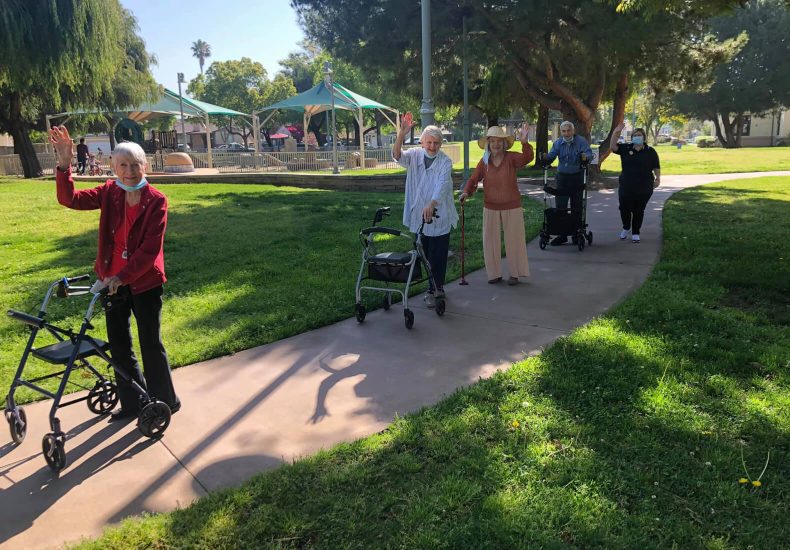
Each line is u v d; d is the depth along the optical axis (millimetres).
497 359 4867
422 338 5426
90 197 3852
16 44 20203
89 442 3811
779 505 2895
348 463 3379
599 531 2723
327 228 10977
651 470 3180
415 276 5992
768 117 65938
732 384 4102
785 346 4730
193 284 7363
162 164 28781
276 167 29203
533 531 2738
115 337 3984
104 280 3643
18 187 19094
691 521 2799
